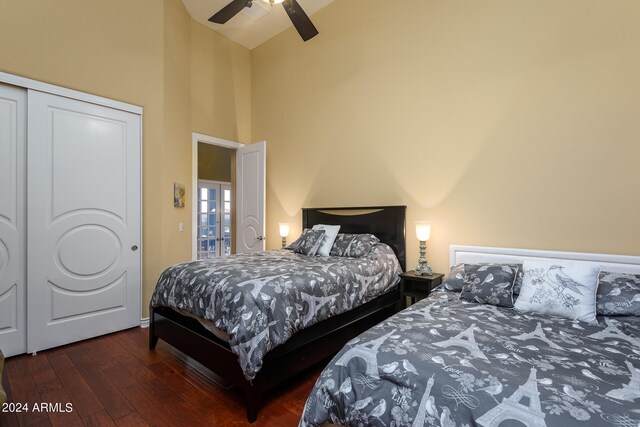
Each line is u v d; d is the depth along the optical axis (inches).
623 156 87.8
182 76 154.8
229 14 111.6
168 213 141.9
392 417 44.9
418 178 128.6
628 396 39.4
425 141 126.6
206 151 265.4
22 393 81.0
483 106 112.4
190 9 161.0
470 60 115.5
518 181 105.0
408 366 47.9
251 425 69.6
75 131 113.4
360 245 126.7
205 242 264.4
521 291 77.6
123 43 125.3
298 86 173.2
